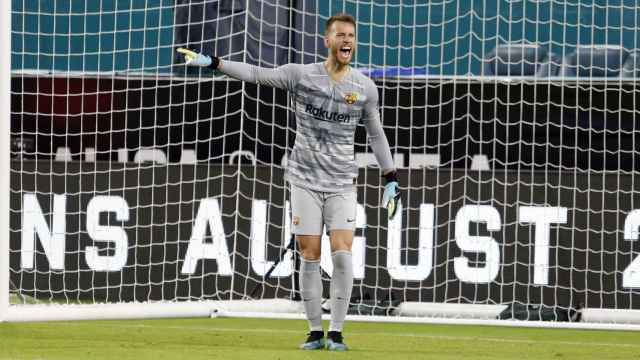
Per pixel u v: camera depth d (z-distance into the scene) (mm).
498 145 42969
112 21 44062
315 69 23547
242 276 37375
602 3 44219
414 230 36969
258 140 40312
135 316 32406
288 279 37219
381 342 27328
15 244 37750
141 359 21812
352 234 24031
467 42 44281
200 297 37469
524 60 42531
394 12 44750
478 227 36875
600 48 43625
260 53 40844
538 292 36719
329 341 24188
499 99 43062
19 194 37781
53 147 43062
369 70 41062
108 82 43125
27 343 25297
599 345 28188
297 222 23906
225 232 37500
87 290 37688
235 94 43000
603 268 36625
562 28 44156
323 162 23688
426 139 42938
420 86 43094
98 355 22500
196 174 37688
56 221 37812
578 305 36594
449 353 24906
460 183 37000
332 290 24109
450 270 36875
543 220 36750
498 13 41344
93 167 37875
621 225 36688
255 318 35156
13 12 41062
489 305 36500
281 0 43031
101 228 37781
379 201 37094
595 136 42688
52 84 42188
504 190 36875
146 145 43312
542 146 42750
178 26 42406
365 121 24203
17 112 41906
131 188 37812
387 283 37000
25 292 37719
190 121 43188
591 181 36750
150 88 40875
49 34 42625
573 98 42844
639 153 39781
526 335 31266
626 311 35531
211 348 24531
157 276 37688
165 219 37688
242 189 37594
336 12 43781
